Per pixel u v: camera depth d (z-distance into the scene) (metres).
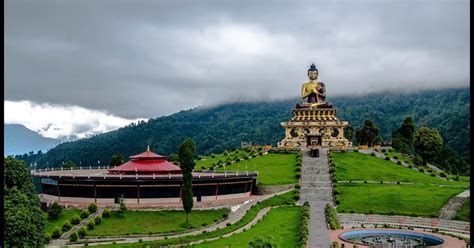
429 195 115.19
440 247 77.56
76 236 86.81
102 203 109.81
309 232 88.88
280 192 126.88
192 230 96.31
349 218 104.44
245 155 172.00
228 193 121.06
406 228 94.31
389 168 153.38
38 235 63.56
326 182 135.38
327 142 191.88
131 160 122.56
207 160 174.88
